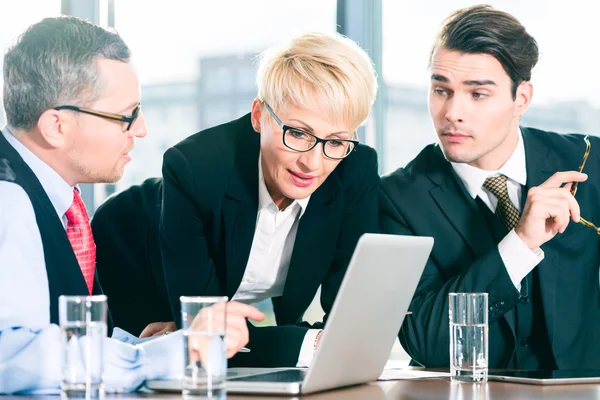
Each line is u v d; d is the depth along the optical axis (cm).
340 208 207
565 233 228
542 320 222
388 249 135
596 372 166
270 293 221
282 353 175
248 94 334
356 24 330
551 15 321
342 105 176
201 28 340
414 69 323
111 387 133
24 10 317
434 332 206
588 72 327
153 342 142
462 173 226
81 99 161
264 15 335
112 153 166
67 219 174
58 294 152
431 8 318
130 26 342
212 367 113
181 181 200
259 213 206
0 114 208
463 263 224
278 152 182
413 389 141
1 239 144
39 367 134
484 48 208
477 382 151
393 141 328
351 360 139
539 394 135
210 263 208
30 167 163
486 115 212
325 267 207
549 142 235
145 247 258
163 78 344
